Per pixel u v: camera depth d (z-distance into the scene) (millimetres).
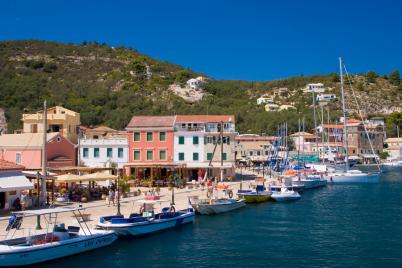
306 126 184000
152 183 72125
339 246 36125
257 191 64000
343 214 52906
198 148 83375
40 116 95812
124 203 51938
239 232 41438
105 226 36281
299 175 87875
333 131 163375
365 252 34188
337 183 94938
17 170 45531
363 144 176375
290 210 55844
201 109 179375
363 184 93812
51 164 77000
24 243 30188
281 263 31016
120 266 30031
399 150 185750
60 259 30969
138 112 158875
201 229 42562
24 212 31812
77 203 51562
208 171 83188
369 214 52938
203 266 30203
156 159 83125
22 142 77562
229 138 84812
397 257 32688
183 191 65688
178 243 36656
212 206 50781
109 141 83312
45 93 171250
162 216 41375
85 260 31266
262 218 49469
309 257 32656
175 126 83812
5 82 177625
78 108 157750
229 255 33031
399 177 116438
